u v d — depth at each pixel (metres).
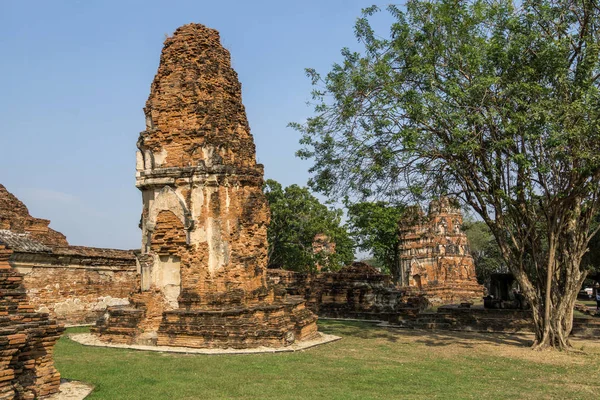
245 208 20.75
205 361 15.80
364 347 19.52
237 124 21.56
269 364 15.42
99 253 29.20
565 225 19.83
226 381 13.13
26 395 10.59
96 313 28.91
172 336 18.53
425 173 20.67
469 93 18.02
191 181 19.98
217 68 21.42
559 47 17.62
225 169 19.98
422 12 19.84
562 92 17.86
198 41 21.34
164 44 21.67
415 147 18.86
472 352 18.62
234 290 19.30
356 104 20.56
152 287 20.31
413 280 52.72
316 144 21.69
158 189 20.59
